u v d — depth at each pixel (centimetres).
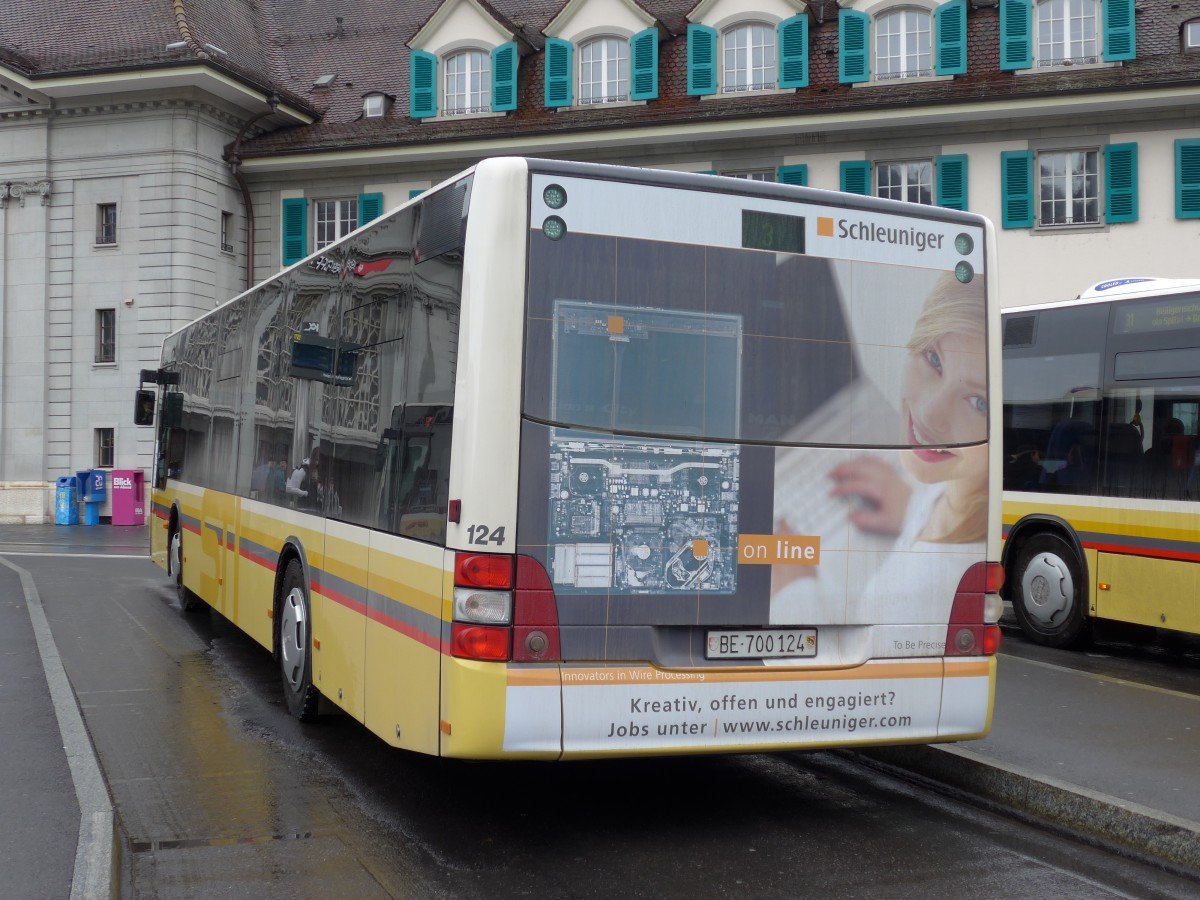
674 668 535
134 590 1584
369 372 648
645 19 3102
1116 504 1042
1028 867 524
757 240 562
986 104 2755
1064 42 2797
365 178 3328
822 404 570
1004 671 945
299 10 3819
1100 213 2742
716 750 539
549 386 522
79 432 3303
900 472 584
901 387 588
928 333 595
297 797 624
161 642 1137
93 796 597
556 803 621
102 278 3278
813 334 570
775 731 549
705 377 548
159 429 1536
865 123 2847
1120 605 1038
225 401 1091
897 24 2912
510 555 512
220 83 3161
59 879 479
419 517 556
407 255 600
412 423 575
